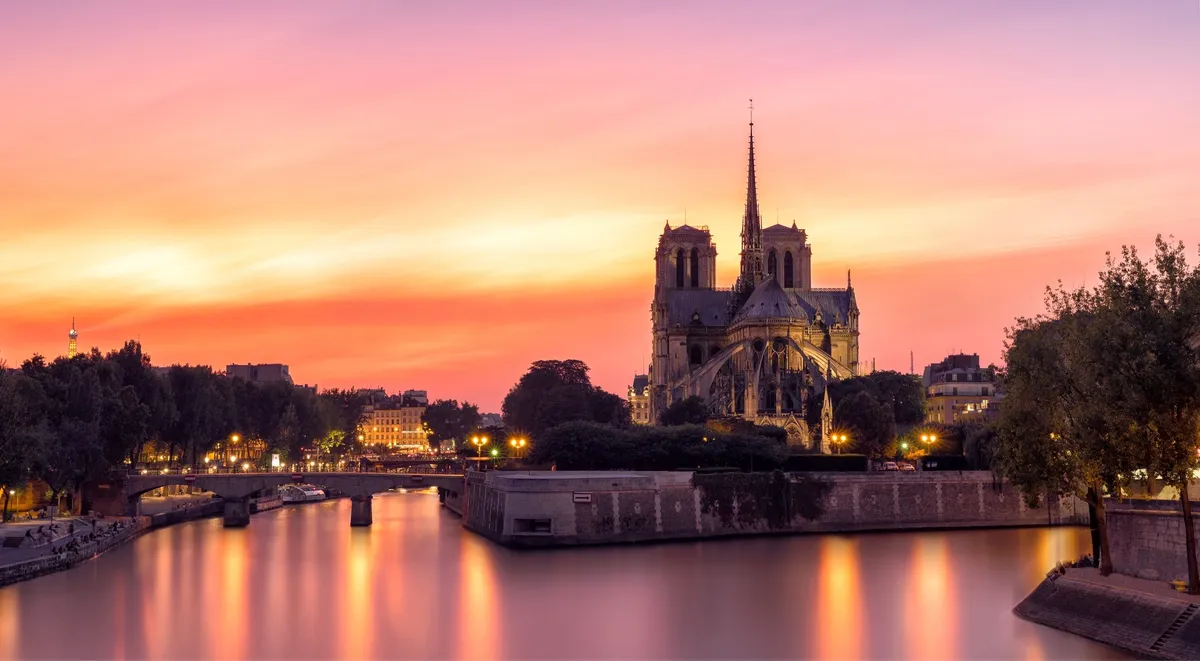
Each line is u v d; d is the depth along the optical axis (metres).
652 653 116.38
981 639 115.19
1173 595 103.94
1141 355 102.44
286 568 172.12
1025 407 114.19
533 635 125.00
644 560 173.00
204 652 119.00
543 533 189.88
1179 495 119.00
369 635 125.94
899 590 145.38
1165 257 106.56
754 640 120.56
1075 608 114.38
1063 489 116.12
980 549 182.38
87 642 122.88
